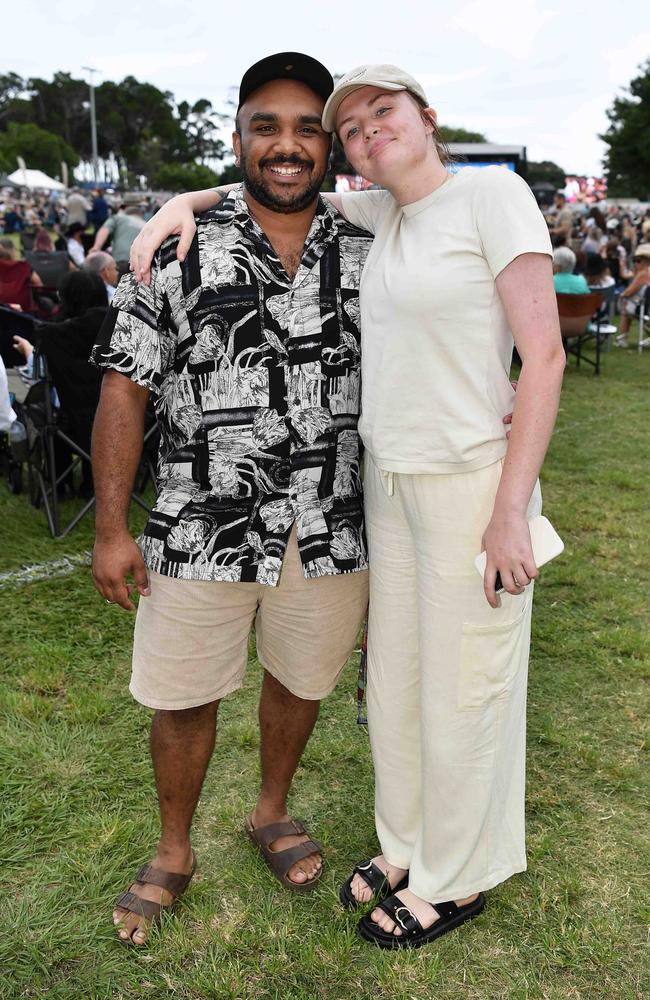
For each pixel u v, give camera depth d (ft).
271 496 6.03
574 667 10.61
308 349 5.93
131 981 6.09
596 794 8.22
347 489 6.31
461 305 5.36
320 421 6.05
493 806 6.38
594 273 35.58
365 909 6.72
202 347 5.81
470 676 5.93
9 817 7.63
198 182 216.95
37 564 13.20
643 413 24.27
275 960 6.24
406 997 5.99
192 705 6.34
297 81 5.65
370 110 5.38
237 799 8.05
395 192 5.59
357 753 8.77
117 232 27.50
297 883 6.95
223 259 5.79
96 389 13.92
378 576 6.31
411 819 6.80
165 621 6.13
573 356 33.24
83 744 8.74
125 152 351.25
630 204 161.38
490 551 5.42
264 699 6.97
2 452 17.10
